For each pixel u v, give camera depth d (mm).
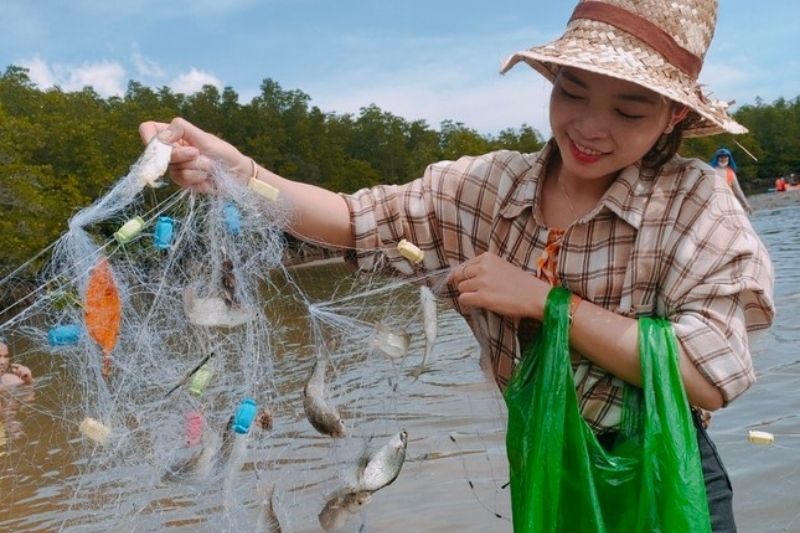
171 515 3588
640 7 2209
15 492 4848
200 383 2229
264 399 2531
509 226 2412
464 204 2504
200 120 53781
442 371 6363
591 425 2240
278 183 2457
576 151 2213
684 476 2014
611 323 2115
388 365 3494
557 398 2111
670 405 2043
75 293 2164
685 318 2123
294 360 3920
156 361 2361
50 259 2367
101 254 2164
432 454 4891
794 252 17453
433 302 2332
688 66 2240
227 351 2438
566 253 2271
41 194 26766
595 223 2252
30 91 46719
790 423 5016
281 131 54812
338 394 3064
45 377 6621
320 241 2578
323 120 61188
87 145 33719
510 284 2191
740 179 73125
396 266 2582
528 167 2461
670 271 2184
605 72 2059
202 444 2225
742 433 4918
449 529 3980
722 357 2068
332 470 3586
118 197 2146
